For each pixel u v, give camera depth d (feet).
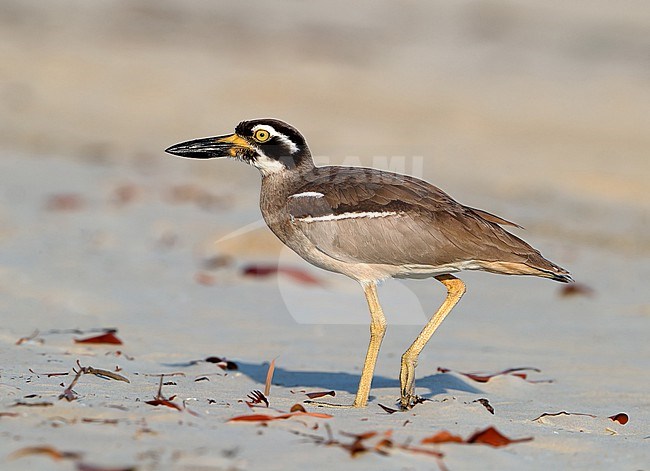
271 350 39.73
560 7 154.20
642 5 155.43
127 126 98.37
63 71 117.60
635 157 91.91
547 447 26.04
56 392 28.27
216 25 144.56
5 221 61.62
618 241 65.82
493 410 30.89
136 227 62.49
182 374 34.04
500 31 143.74
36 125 96.48
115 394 28.99
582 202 76.54
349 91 113.70
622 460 25.25
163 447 22.24
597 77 124.16
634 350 41.88
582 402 33.47
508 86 119.34
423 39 141.08
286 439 23.81
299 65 124.98
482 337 43.70
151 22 144.46
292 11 153.69
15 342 37.32
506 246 31.09
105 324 42.06
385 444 23.54
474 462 23.52
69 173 78.43
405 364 30.94
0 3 148.05
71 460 20.86
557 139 97.86
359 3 158.40
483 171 85.05
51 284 47.75
